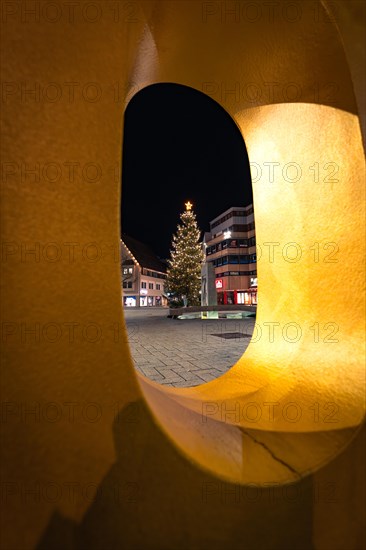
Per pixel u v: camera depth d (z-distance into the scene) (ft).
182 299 86.79
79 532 2.87
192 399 6.21
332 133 5.65
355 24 4.96
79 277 3.08
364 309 5.21
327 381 5.31
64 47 3.15
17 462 2.78
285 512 3.51
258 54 5.71
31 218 2.94
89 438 2.99
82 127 3.17
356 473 3.96
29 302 2.89
